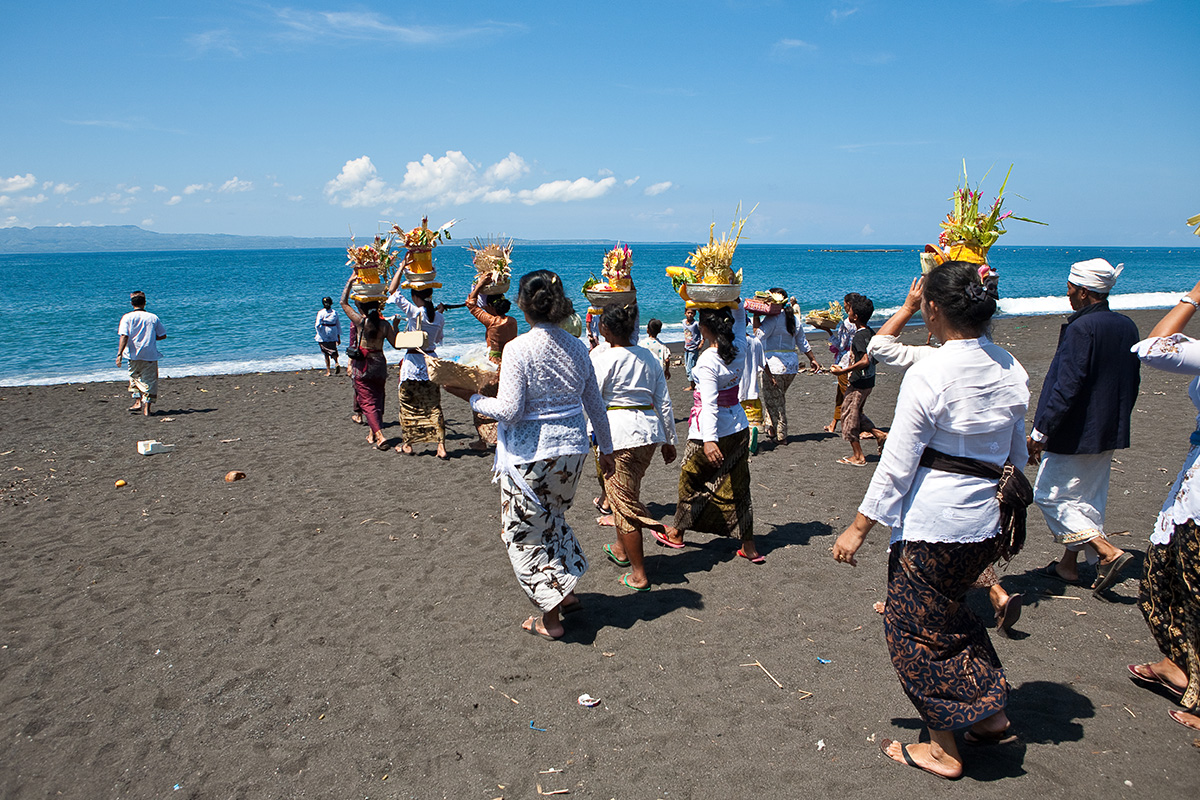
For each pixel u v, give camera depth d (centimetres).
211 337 2361
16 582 480
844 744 297
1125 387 374
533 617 412
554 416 363
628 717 322
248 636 403
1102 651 358
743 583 454
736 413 471
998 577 448
